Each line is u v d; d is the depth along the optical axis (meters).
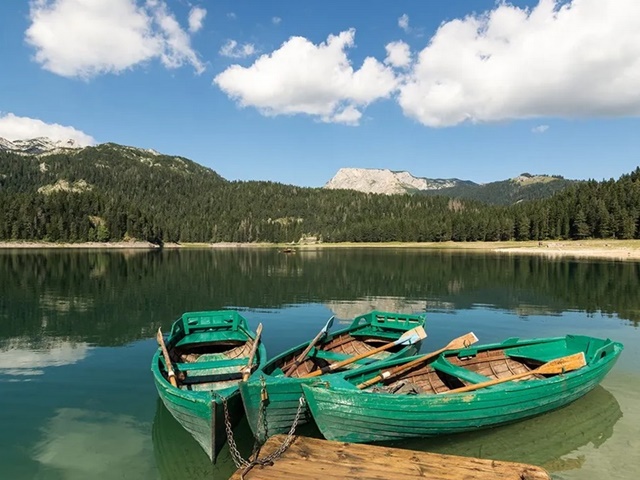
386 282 44.31
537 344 14.98
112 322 24.22
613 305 30.23
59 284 41.25
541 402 11.27
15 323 23.83
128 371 15.67
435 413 10.01
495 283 42.69
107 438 10.80
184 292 36.66
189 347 15.97
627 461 9.78
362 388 10.55
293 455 8.58
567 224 126.56
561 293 35.88
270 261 81.06
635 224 113.88
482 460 8.39
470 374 11.83
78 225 152.50
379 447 8.92
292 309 29.06
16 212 146.38
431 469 8.07
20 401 12.97
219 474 9.28
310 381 10.33
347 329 17.55
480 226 147.62
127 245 158.62
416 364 12.41
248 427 11.13
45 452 10.05
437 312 27.77
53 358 17.22
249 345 15.53
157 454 10.06
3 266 62.34
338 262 76.62
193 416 9.59
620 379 14.70
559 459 9.88
